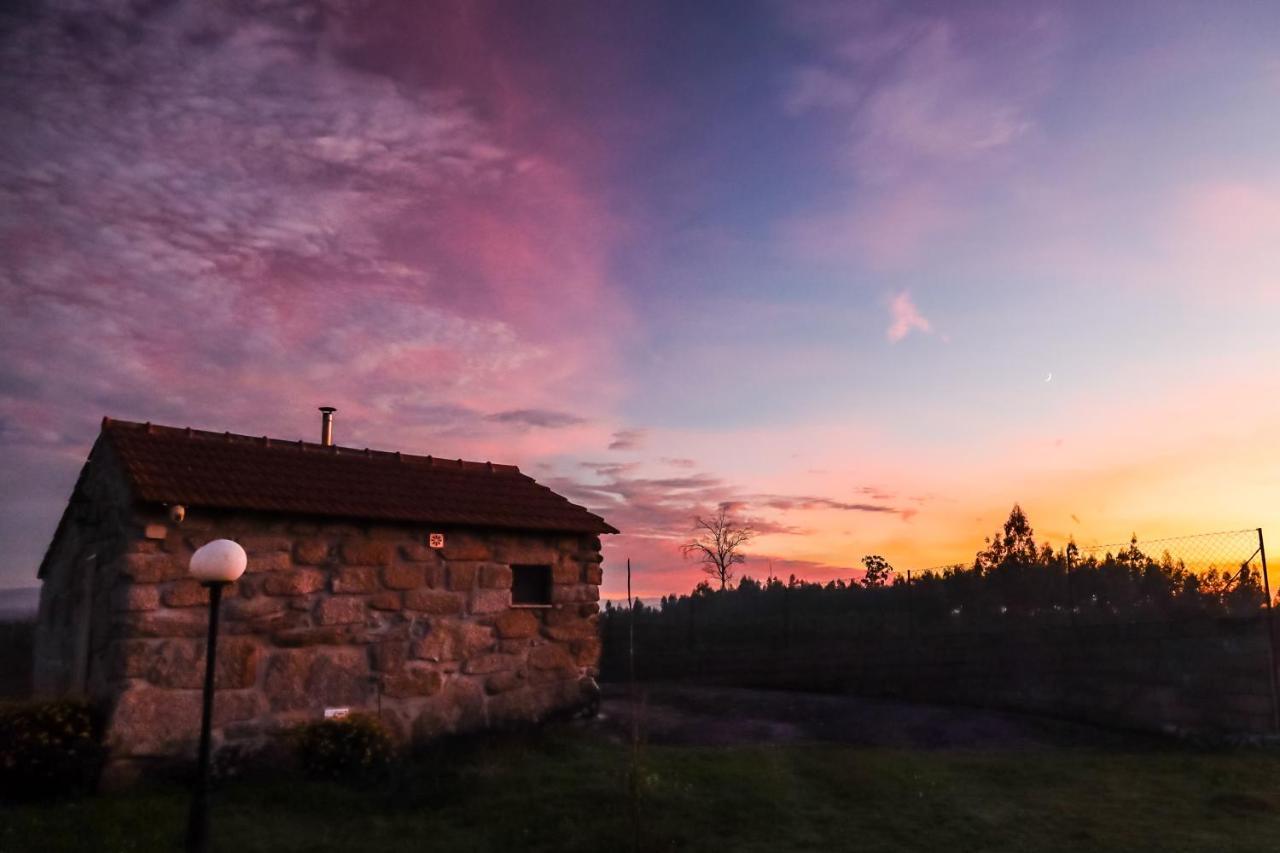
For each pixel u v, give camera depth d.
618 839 7.40
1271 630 11.34
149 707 9.27
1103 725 13.13
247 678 9.97
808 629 18.19
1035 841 7.52
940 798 8.75
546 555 12.90
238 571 6.75
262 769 9.80
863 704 14.90
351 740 9.80
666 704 14.91
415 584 11.52
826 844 7.43
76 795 8.56
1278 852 7.13
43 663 12.96
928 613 16.48
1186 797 8.88
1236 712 11.58
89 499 11.40
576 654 12.91
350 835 7.62
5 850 6.80
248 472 11.01
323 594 10.73
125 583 9.45
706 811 8.20
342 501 11.15
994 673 14.80
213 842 7.23
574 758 10.39
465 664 11.77
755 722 13.44
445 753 10.82
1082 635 13.61
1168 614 12.80
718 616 19.52
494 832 7.69
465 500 12.62
